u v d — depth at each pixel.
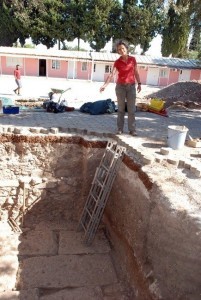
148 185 4.19
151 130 6.94
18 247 5.34
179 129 5.47
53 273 4.78
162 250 3.63
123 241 4.99
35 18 33.34
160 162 4.70
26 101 12.13
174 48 34.75
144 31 34.31
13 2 32.41
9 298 4.26
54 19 33.03
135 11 33.22
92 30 34.12
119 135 6.10
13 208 6.05
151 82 30.52
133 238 4.57
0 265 4.88
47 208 6.14
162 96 17.22
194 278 3.07
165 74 30.22
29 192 5.98
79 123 7.15
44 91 19.92
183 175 4.33
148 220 4.08
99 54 30.25
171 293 3.33
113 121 7.64
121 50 5.51
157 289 3.54
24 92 18.67
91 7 33.41
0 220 6.04
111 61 28.77
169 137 5.49
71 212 6.25
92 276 4.77
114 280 4.71
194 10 14.05
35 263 4.97
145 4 33.91
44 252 5.25
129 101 5.93
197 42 35.78
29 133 5.91
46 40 35.50
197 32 15.58
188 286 3.12
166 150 5.03
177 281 3.28
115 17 35.16
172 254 3.41
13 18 33.19
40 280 4.63
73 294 4.41
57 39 35.09
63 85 24.70
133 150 5.18
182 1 14.60
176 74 30.20
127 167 4.96
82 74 29.94
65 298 4.33
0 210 6.00
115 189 5.44
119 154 5.17
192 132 7.26
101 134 6.14
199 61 28.92
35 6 32.69
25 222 6.09
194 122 8.62
